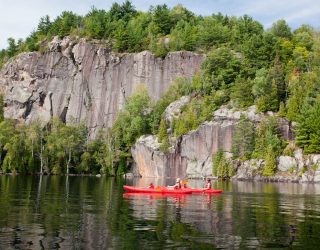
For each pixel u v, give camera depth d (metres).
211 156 118.00
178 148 123.25
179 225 27.12
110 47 165.25
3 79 174.38
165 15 182.38
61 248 20.44
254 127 114.56
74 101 161.75
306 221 30.09
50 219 28.69
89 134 157.38
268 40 143.62
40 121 149.75
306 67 138.75
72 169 135.38
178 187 56.94
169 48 162.50
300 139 107.62
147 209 35.75
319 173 101.50
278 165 107.25
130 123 139.50
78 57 164.12
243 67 136.25
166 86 155.38
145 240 22.34
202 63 145.50
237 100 121.50
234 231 25.38
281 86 122.88
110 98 159.12
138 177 123.88
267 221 29.78
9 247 20.39
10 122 146.75
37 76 166.50
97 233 24.03
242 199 47.78
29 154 128.62
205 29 165.88
